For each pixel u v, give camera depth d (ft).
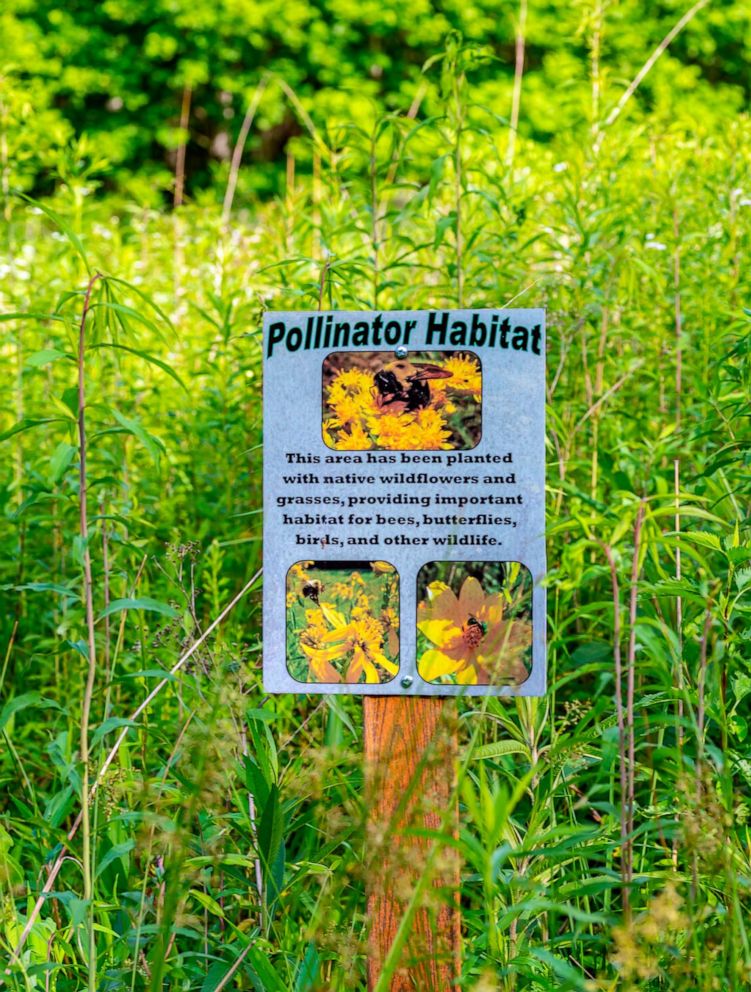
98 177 58.23
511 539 8.75
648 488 11.95
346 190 15.90
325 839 10.82
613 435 13.83
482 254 14.37
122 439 14.84
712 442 13.76
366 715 8.89
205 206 23.61
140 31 60.90
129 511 13.05
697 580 11.00
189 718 9.87
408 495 8.82
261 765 9.37
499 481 8.75
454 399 8.77
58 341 17.21
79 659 13.25
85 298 8.46
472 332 8.75
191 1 57.67
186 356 18.17
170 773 9.71
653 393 15.43
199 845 9.55
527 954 8.83
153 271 23.99
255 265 20.97
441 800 8.57
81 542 8.48
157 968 7.61
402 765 8.75
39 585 9.21
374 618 8.87
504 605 8.74
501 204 16.10
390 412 8.82
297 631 8.92
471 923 9.09
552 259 15.12
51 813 9.38
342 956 8.20
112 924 10.09
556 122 49.29
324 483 8.88
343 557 8.87
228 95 60.03
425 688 8.79
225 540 14.83
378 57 59.16
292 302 15.62
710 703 9.55
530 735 9.92
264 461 8.92
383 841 7.70
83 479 8.65
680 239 15.31
